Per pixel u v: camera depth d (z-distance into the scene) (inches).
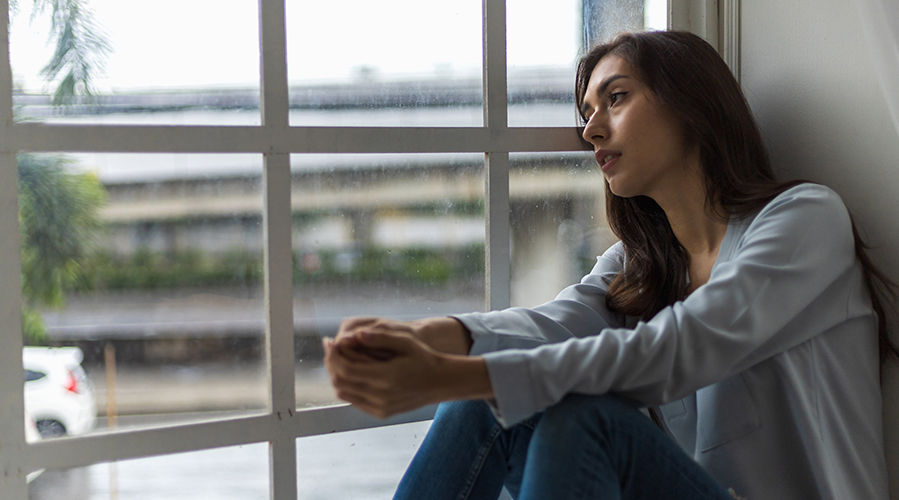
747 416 45.6
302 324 50.9
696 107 47.4
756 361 44.1
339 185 51.4
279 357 49.6
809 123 51.8
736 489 45.9
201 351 48.4
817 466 44.3
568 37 57.4
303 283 50.8
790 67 53.0
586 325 50.5
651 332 40.4
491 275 55.7
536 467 38.4
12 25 43.2
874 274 46.4
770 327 42.0
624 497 40.5
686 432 49.9
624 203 52.9
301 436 50.4
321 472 51.6
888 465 48.8
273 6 48.6
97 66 45.3
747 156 48.8
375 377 37.7
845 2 48.9
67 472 44.9
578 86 53.6
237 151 47.9
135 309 46.8
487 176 55.5
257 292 49.7
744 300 41.5
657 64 47.8
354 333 38.7
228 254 48.8
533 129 56.3
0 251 42.9
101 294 46.0
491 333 45.5
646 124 47.8
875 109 47.6
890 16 43.2
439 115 54.1
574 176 58.7
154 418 47.3
